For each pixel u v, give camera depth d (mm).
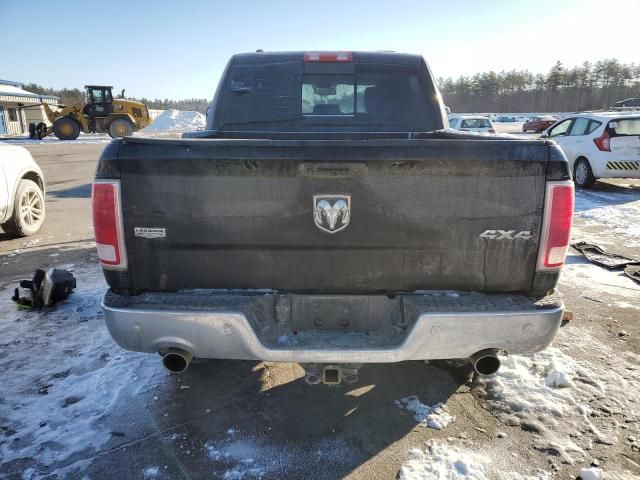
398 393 3016
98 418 2764
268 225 2324
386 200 2297
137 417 2777
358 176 2270
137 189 2301
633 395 2977
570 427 2678
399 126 4152
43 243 6566
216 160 2258
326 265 2383
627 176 10336
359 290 2422
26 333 3836
